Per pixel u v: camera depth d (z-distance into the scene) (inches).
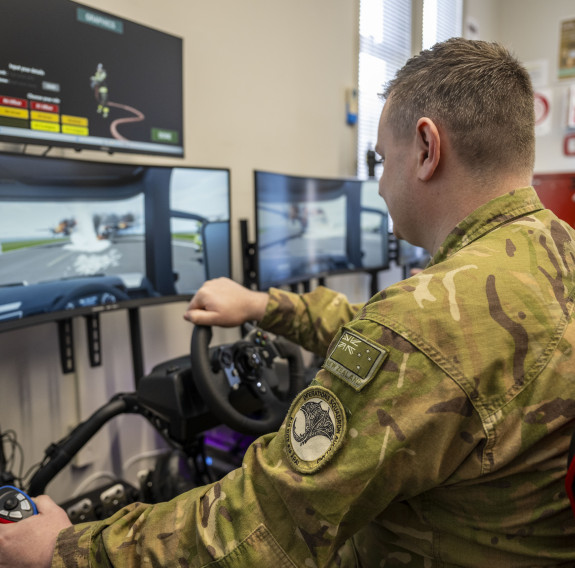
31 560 26.6
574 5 169.9
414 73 29.1
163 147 69.7
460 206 28.3
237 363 44.1
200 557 23.9
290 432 24.5
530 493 23.8
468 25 169.8
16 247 49.9
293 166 104.2
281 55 98.8
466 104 26.9
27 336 63.2
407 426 22.1
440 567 26.0
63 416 67.6
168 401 44.6
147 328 78.3
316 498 22.5
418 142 28.6
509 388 22.9
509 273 24.6
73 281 55.5
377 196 109.4
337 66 114.6
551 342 23.6
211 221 70.8
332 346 25.7
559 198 130.3
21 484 58.1
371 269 110.0
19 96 53.4
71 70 57.8
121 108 63.7
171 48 69.2
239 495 24.3
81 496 59.5
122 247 60.2
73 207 54.9
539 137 178.4
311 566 23.0
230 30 87.4
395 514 27.2
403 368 22.6
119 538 25.6
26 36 53.4
